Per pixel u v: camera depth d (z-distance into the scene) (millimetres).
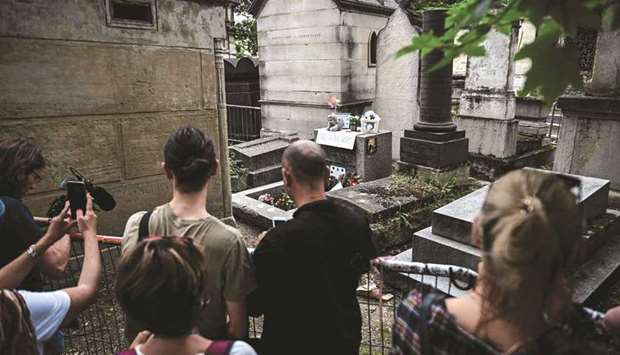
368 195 5793
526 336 957
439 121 6613
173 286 1212
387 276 4227
